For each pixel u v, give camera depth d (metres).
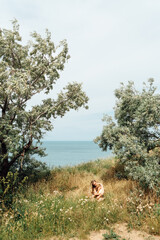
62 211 6.02
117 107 10.63
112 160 13.35
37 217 5.78
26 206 6.41
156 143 8.20
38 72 9.00
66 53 9.27
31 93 8.95
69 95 9.54
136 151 7.84
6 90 7.30
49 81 9.58
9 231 5.18
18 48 8.85
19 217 5.84
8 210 6.09
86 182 9.73
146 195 7.04
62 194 8.20
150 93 8.67
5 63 8.18
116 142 9.22
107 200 7.27
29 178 9.66
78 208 6.44
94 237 5.22
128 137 8.54
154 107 7.75
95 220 5.89
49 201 6.85
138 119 8.27
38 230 5.36
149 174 7.12
